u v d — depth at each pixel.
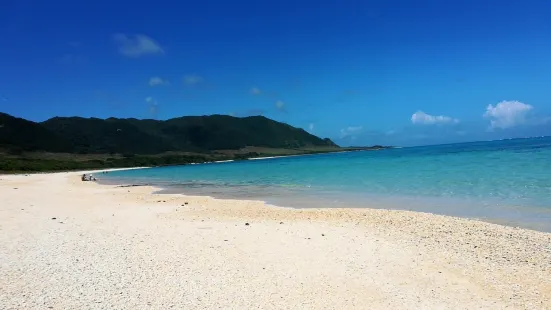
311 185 31.28
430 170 36.94
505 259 9.99
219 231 13.46
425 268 9.33
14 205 21.55
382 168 45.16
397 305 7.21
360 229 13.77
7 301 6.96
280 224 14.87
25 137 144.00
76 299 7.12
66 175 69.00
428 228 13.64
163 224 14.94
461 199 19.52
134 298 7.22
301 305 7.12
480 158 50.00
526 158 43.22
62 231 13.41
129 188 35.44
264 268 9.18
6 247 10.95
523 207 16.48
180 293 7.52
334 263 9.66
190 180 45.81
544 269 9.19
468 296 7.66
